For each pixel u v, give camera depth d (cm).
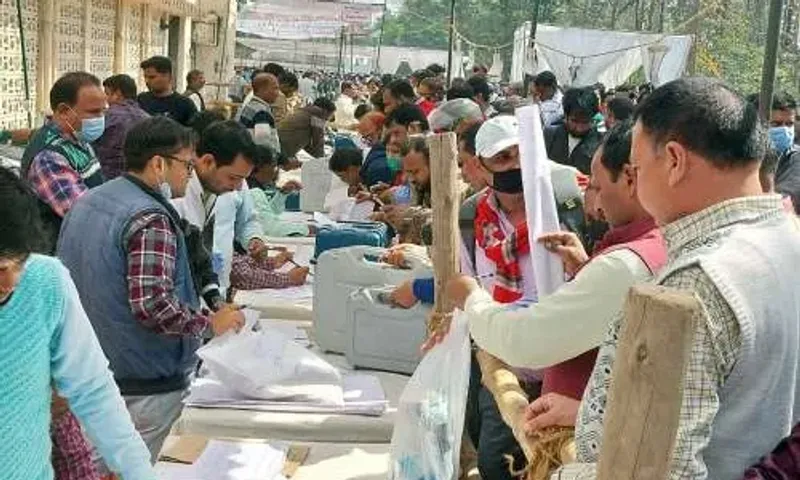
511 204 302
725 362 135
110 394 193
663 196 150
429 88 1016
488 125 298
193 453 263
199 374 318
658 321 113
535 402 214
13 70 956
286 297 417
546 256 250
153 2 1425
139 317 274
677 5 3375
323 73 3834
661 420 115
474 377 317
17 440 172
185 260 293
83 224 281
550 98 969
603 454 120
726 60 2664
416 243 472
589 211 229
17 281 169
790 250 142
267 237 547
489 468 294
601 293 194
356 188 640
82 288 280
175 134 282
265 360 299
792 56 2273
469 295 245
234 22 2280
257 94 851
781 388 139
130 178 284
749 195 147
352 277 350
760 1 3044
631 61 1895
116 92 574
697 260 138
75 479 204
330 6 2658
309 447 282
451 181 293
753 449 138
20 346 171
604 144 209
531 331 204
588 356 215
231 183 349
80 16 1179
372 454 280
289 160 836
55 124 416
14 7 942
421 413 264
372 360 339
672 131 146
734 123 144
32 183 403
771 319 137
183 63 1881
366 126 855
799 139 668
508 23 4703
